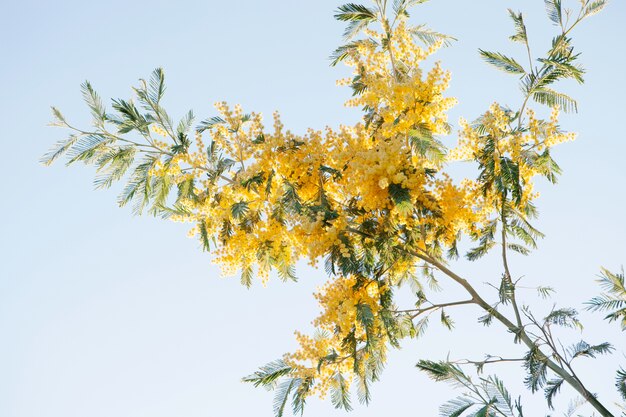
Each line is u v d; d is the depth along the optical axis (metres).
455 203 6.04
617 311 5.97
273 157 5.79
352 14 6.93
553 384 6.11
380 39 6.87
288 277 6.41
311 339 6.19
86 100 6.40
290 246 6.24
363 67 6.64
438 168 6.13
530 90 6.34
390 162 5.45
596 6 6.09
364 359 6.18
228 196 6.29
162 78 6.50
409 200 5.34
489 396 5.23
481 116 6.83
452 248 6.84
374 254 6.18
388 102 6.16
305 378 6.09
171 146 6.27
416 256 6.57
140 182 6.33
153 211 6.46
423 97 6.02
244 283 6.45
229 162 6.20
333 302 6.00
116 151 6.40
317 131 5.88
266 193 5.74
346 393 6.21
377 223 5.96
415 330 6.70
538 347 5.86
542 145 6.25
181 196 6.25
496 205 6.48
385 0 6.93
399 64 6.73
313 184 5.89
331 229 5.67
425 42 7.01
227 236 6.16
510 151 6.19
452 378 5.37
